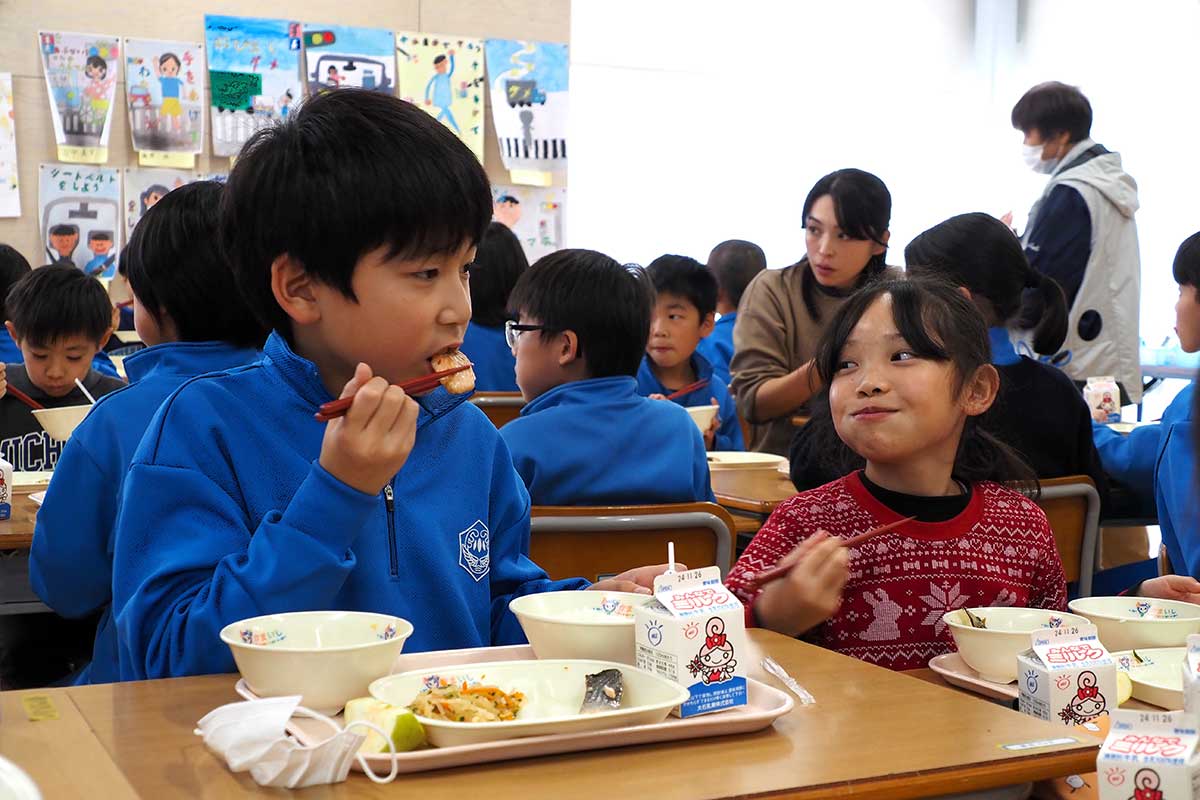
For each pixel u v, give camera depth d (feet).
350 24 18.29
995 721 2.84
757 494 7.98
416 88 18.57
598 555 6.08
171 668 3.36
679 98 23.29
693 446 7.11
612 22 22.68
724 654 2.93
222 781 2.38
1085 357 15.26
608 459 6.69
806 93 24.17
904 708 2.94
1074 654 3.31
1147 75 21.94
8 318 9.91
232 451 3.77
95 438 5.25
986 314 7.23
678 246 23.52
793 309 10.85
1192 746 2.43
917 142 25.09
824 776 2.44
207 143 17.63
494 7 19.06
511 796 2.32
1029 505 5.12
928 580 4.81
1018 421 7.32
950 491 5.05
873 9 24.48
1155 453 8.57
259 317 3.95
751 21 23.65
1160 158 21.67
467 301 3.67
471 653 3.37
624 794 2.33
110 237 17.19
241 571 3.29
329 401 3.90
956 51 25.12
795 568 4.11
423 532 3.94
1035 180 24.52
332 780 2.38
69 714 2.82
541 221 19.43
